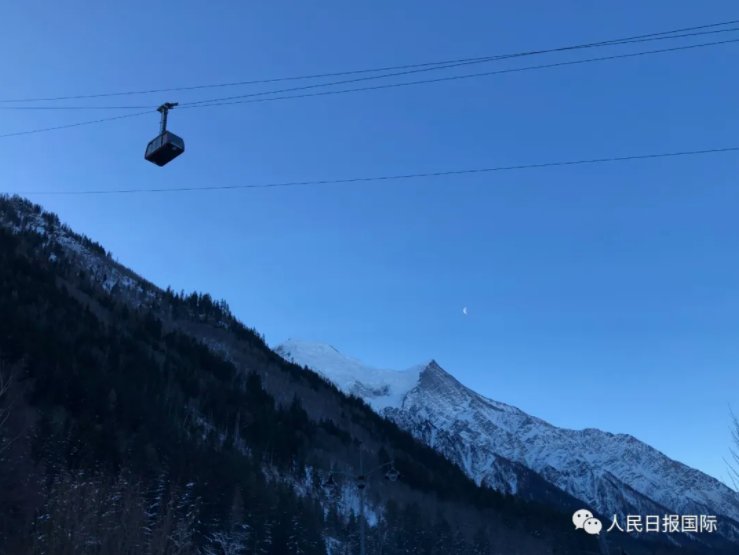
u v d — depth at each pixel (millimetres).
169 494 58875
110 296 196625
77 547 31281
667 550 100938
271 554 74438
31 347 101438
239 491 77188
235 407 144125
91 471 62344
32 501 36969
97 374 104375
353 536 100750
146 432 86562
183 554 39562
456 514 136625
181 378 141875
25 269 157250
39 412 74375
